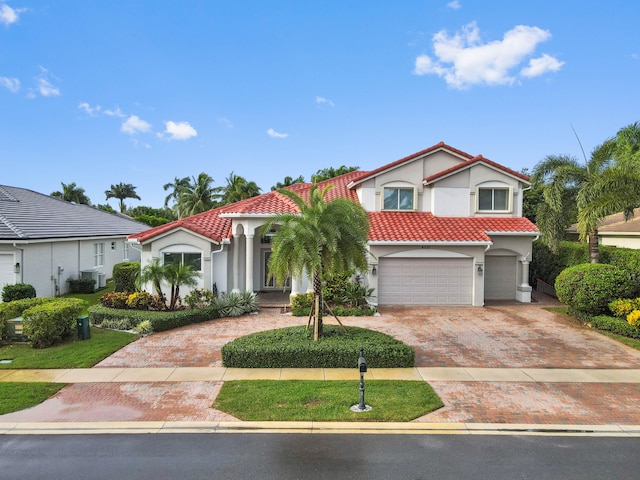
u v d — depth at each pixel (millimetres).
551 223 20766
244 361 11422
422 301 20438
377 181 22281
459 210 21969
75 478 6379
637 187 16406
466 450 7266
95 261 27656
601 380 10664
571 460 6953
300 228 11836
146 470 6602
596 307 15984
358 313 18031
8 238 19594
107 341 13797
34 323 12891
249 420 8305
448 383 10367
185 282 16984
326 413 8547
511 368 11516
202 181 51562
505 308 19859
